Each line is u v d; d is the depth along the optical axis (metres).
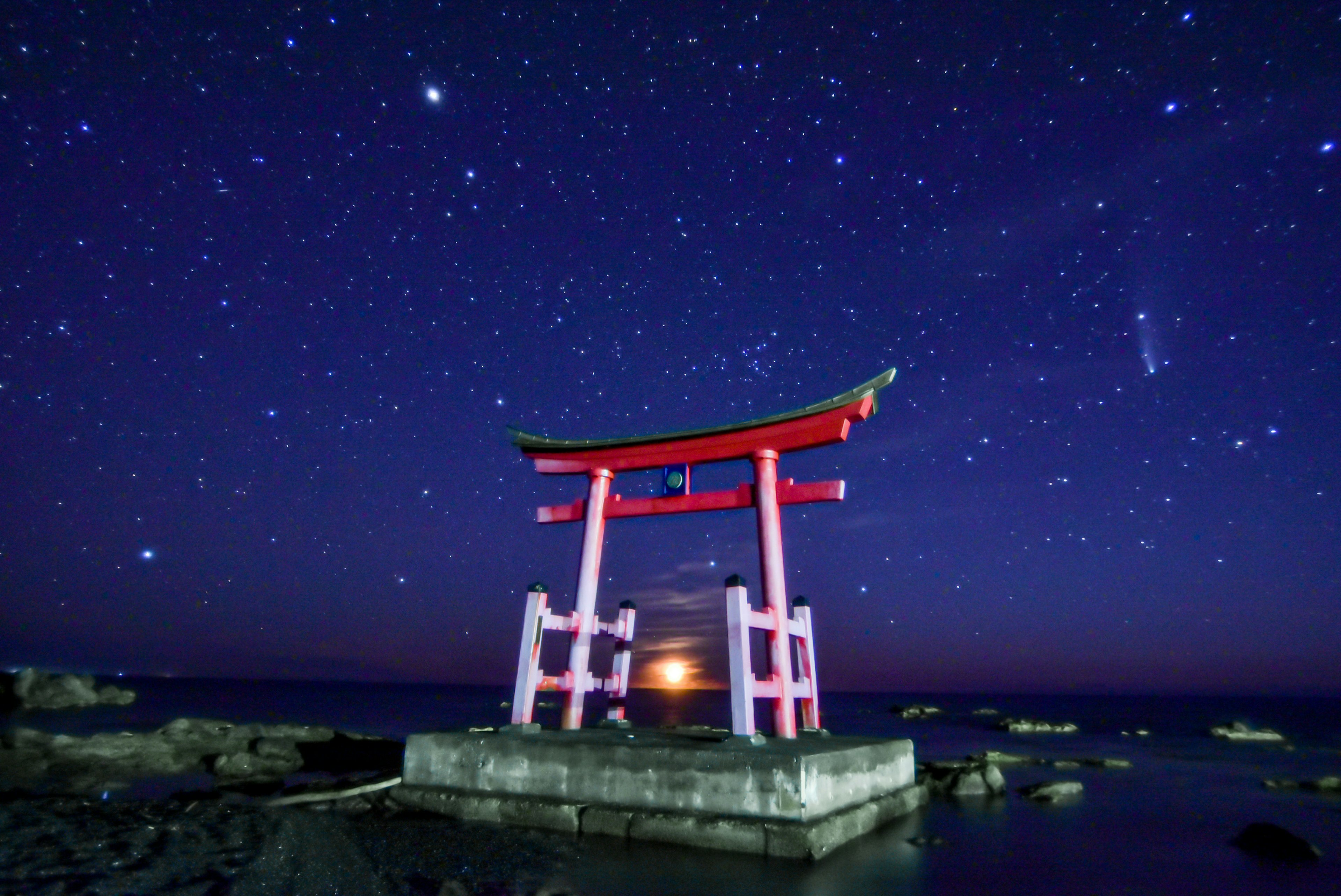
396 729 21.28
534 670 8.20
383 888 4.98
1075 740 22.09
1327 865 6.36
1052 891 5.53
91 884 4.86
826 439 8.59
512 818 6.73
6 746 11.88
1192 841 7.30
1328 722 37.16
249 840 6.08
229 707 32.09
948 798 9.68
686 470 9.38
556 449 10.05
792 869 5.55
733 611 7.29
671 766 6.39
